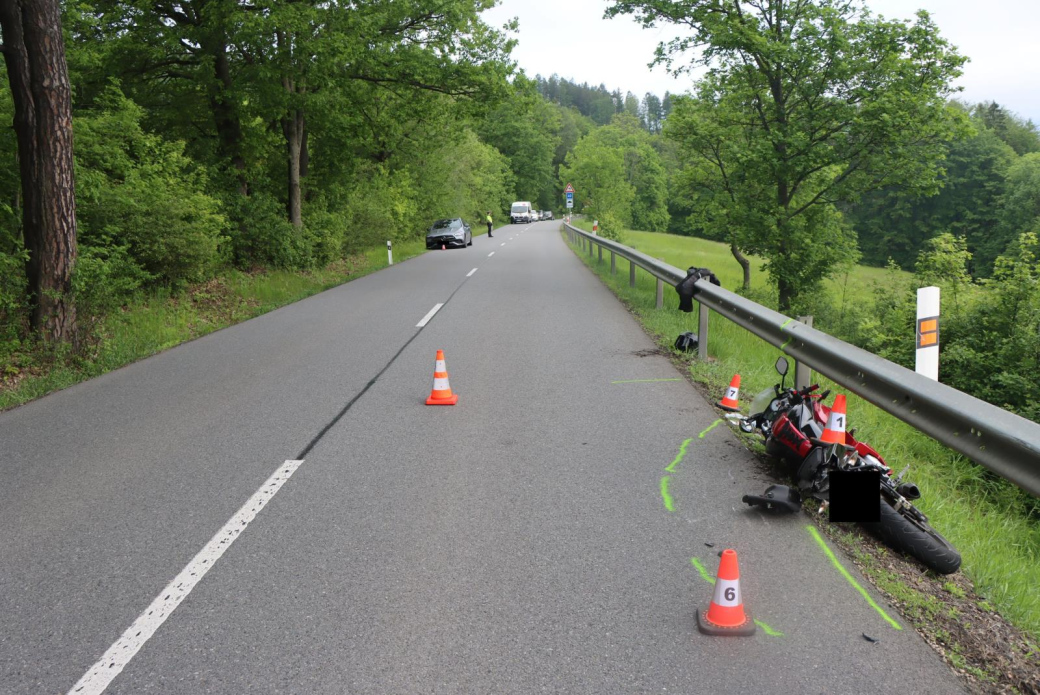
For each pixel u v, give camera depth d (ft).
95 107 57.31
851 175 73.36
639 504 15.40
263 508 15.34
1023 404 32.48
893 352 40.19
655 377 27.45
